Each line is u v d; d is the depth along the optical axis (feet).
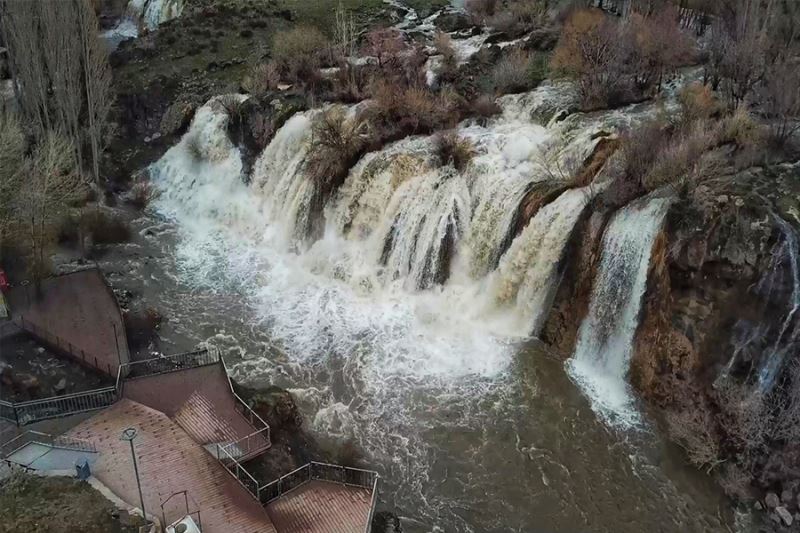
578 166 163.12
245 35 269.44
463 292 163.32
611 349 141.49
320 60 236.63
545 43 229.86
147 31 287.28
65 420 113.91
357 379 145.28
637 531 115.14
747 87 170.91
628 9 225.35
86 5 211.82
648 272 136.46
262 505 103.30
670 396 132.87
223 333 158.51
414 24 271.49
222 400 124.36
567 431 132.26
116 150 226.99
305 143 197.67
